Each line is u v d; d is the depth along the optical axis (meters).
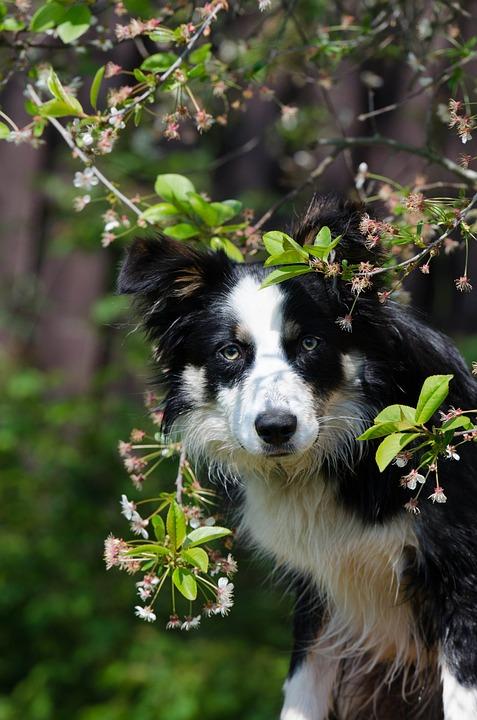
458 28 10.16
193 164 17.98
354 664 8.40
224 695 13.66
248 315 7.32
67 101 7.05
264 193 18.80
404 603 7.63
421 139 16.94
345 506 7.53
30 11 9.46
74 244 18.00
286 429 6.81
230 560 6.61
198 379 7.67
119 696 14.04
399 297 7.79
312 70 11.31
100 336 19.94
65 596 14.91
